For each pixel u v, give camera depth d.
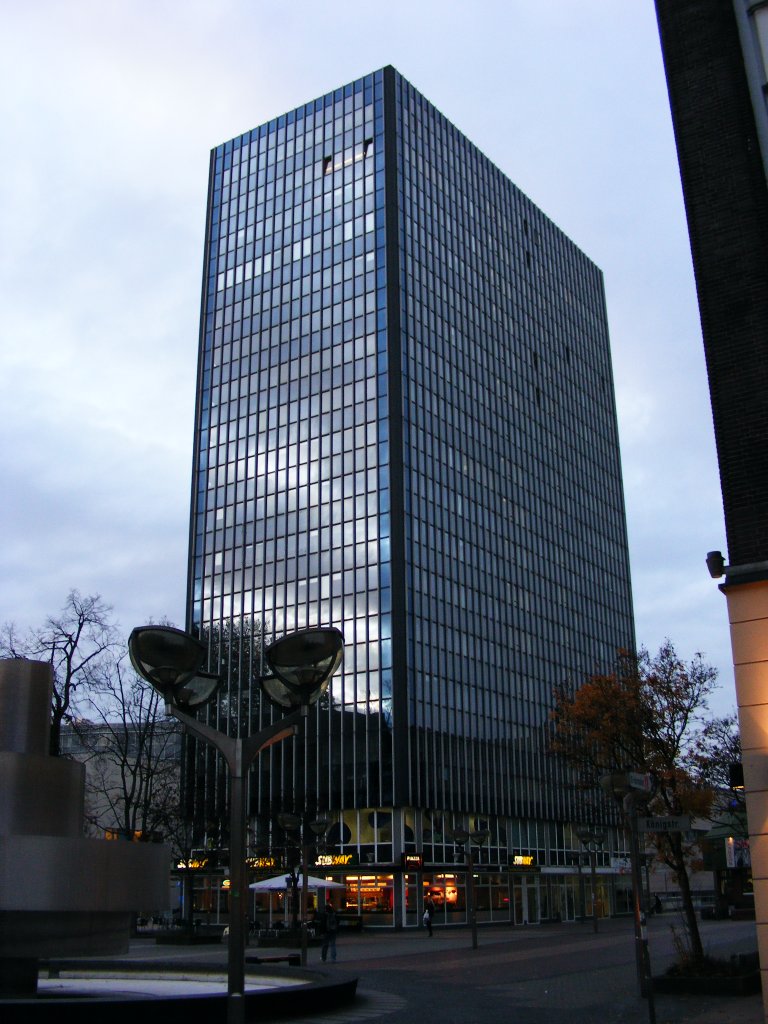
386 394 83.19
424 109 97.50
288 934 47.81
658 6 20.03
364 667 75.81
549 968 30.44
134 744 63.66
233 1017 9.01
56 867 15.30
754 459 16.52
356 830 71.62
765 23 18.77
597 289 129.50
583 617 106.94
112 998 17.58
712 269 17.88
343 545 81.19
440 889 71.56
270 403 90.88
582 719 26.92
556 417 110.75
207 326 98.19
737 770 15.84
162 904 16.86
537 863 84.00
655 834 24.64
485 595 88.25
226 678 83.44
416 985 25.83
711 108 18.77
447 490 86.12
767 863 14.55
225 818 64.38
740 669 15.36
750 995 20.94
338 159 94.38
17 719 16.64
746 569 15.62
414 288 88.69
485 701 83.75
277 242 96.06
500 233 106.75
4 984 16.45
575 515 110.56
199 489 92.75
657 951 35.81
